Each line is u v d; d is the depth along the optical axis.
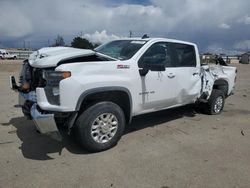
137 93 5.24
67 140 5.36
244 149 5.11
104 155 4.70
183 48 6.38
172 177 3.99
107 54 5.58
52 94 4.50
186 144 5.29
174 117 7.22
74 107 4.38
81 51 4.98
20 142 5.24
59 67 4.39
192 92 6.63
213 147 5.17
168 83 5.86
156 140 5.46
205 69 7.22
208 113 7.64
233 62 52.66
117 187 3.71
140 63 5.29
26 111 5.21
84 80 4.44
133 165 4.34
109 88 4.70
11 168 4.19
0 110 7.63
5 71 22.12
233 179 3.97
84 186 3.72
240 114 7.88
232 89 8.48
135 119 6.93
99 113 4.64
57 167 4.24
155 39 5.72
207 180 3.92
